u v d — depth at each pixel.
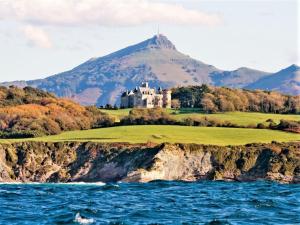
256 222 198.12
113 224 191.50
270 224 194.75
